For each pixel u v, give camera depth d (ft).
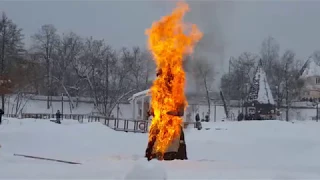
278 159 54.08
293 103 285.23
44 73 284.61
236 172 28.94
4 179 25.68
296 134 106.01
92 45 303.68
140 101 155.33
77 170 29.55
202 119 221.25
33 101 276.62
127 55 298.97
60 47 302.25
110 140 84.99
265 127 115.14
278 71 289.94
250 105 237.04
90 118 187.32
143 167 22.33
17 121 128.47
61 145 71.72
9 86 119.65
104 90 282.15
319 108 272.10
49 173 28.22
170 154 39.58
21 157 41.83
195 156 57.57
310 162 48.70
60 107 286.05
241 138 95.61
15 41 249.34
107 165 32.32
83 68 297.12
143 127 128.16
